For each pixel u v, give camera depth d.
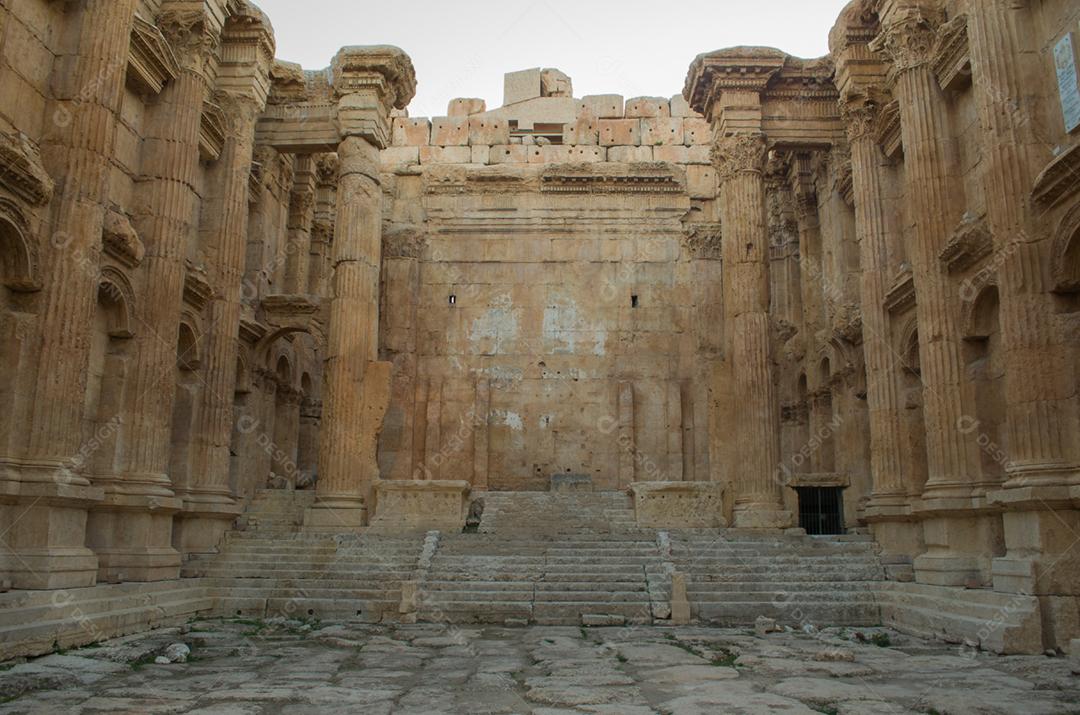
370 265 25.02
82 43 15.14
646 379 35.94
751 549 19.66
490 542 20.19
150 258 18.25
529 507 26.16
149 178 18.72
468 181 37.50
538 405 35.81
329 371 24.20
